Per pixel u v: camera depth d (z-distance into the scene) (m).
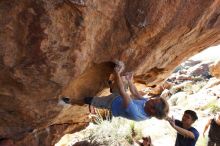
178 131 4.96
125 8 3.45
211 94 14.06
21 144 4.73
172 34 4.24
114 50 3.86
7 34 2.96
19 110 3.97
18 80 3.37
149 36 3.94
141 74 5.30
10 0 2.78
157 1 3.55
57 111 4.26
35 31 2.98
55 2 2.86
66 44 3.16
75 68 3.44
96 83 4.38
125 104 3.86
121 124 8.66
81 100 4.35
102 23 3.39
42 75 3.35
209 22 4.68
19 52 3.12
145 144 5.87
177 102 14.24
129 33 3.75
